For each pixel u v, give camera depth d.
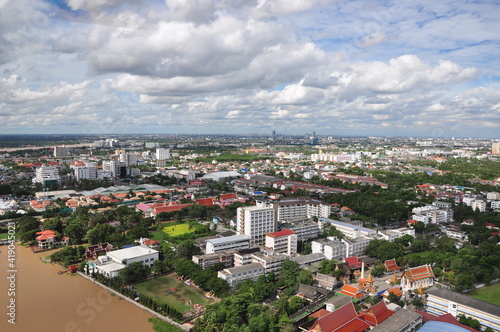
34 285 199.00
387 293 189.12
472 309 164.38
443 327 146.00
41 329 156.38
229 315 155.75
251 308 159.75
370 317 155.75
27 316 166.25
